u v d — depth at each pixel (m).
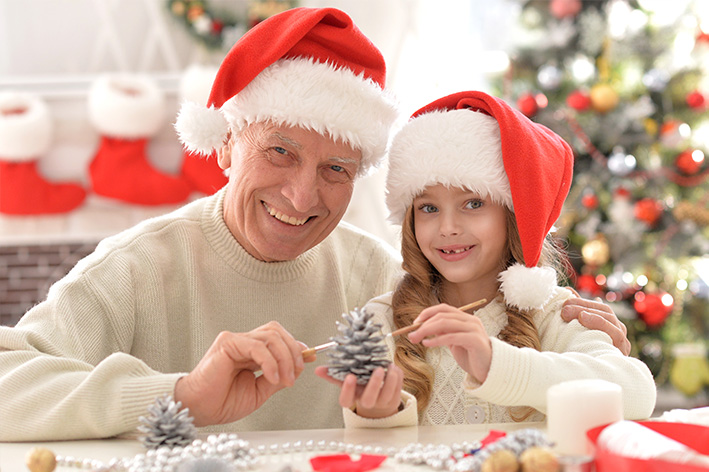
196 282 1.46
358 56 1.38
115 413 1.13
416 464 1.01
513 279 1.32
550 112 2.96
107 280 1.39
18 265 3.12
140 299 1.42
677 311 2.97
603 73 3.04
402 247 1.43
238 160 1.40
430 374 1.35
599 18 3.02
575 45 3.09
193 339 1.45
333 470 0.99
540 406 1.16
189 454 1.01
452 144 1.34
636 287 2.96
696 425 1.00
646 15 3.05
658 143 2.99
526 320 1.34
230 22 3.19
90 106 2.92
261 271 1.47
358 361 1.10
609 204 2.95
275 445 1.07
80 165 3.03
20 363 1.20
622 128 2.89
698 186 3.01
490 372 1.13
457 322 1.13
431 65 3.29
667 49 3.02
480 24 3.51
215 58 3.28
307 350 1.13
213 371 1.12
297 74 1.34
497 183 1.34
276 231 1.40
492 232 1.36
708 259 3.07
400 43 3.30
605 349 1.25
